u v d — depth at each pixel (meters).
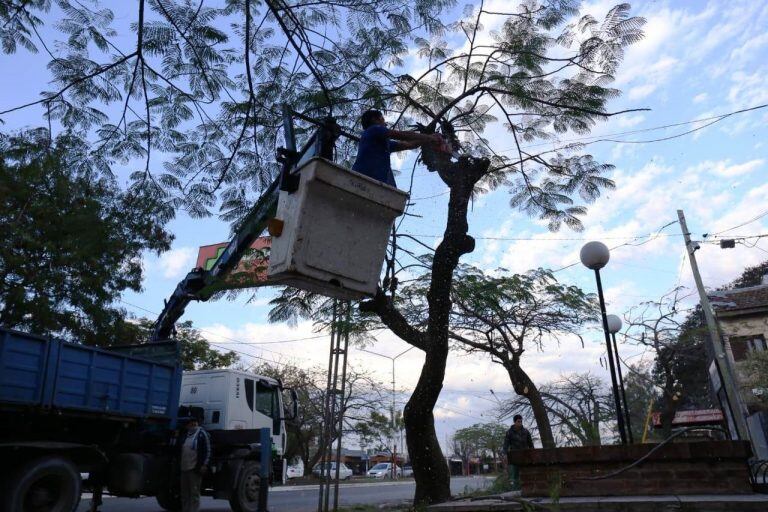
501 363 19.16
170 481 11.82
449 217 7.43
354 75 6.76
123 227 8.49
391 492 21.72
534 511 5.24
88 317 18.22
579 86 8.13
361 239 3.15
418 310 15.87
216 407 13.94
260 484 12.38
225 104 7.06
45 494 9.15
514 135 8.66
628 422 9.53
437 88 9.02
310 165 3.01
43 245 14.65
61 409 9.64
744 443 5.41
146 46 5.95
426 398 7.61
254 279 9.20
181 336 32.00
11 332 9.07
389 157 3.81
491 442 56.62
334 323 10.20
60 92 5.21
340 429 10.00
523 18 7.87
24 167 7.32
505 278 16.30
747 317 24.36
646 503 4.96
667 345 19.00
